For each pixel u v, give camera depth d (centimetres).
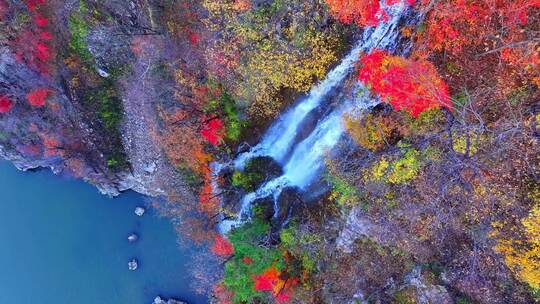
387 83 1689
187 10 2159
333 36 1939
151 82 2530
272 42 2038
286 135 2259
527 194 1466
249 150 2403
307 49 2000
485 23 1488
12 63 2606
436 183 1664
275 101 2219
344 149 2036
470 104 1424
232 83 2233
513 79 1474
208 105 2358
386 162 1767
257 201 2438
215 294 2623
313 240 2158
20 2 2398
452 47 1593
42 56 2600
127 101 2733
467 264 1670
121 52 2527
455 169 1608
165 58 2377
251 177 2414
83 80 2703
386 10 1761
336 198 2105
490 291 1616
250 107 2286
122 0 2308
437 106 1585
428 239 1775
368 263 2008
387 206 1838
